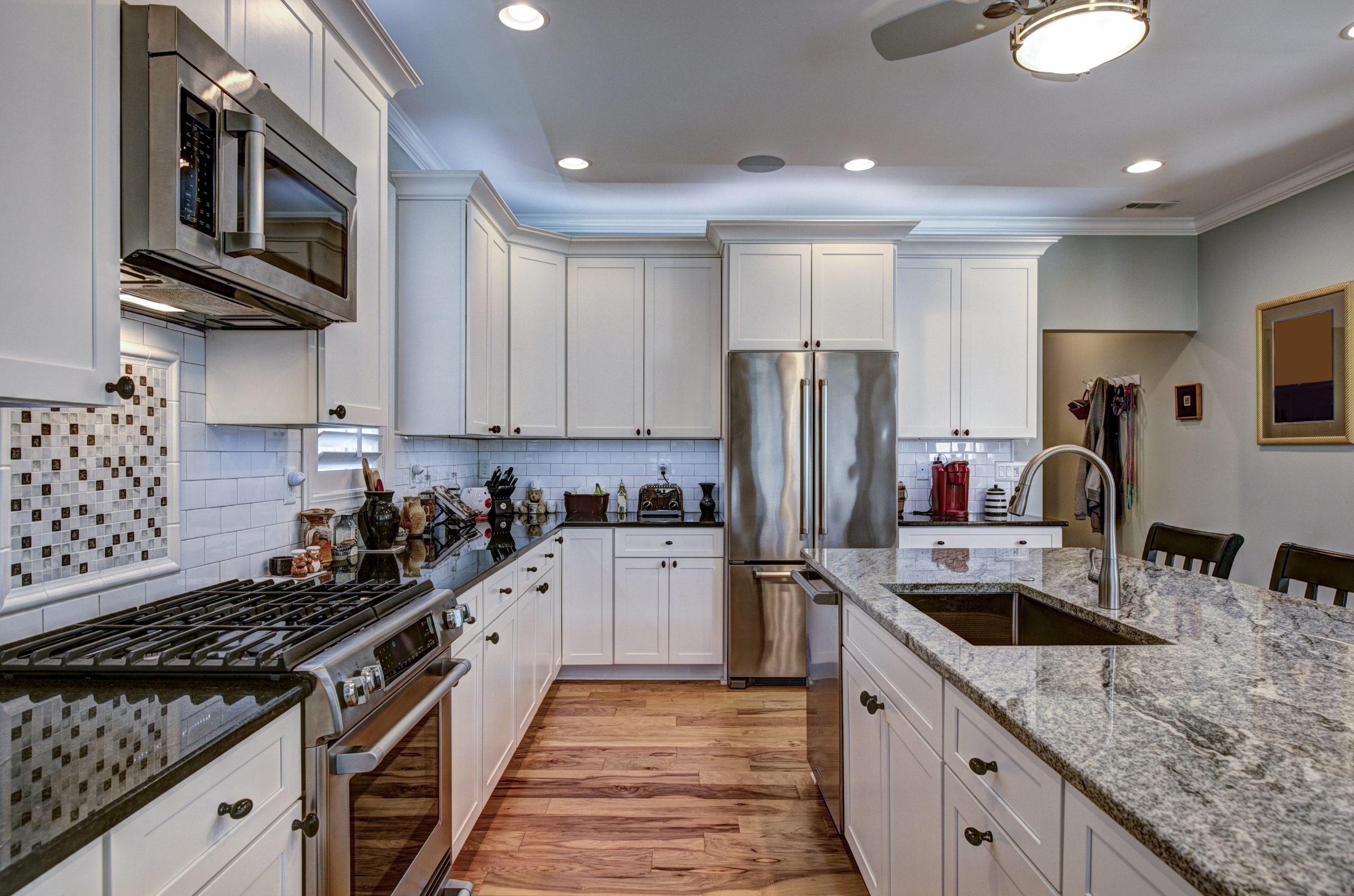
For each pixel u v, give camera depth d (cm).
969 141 320
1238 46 242
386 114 213
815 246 382
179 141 112
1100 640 157
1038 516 435
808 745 259
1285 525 372
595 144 326
